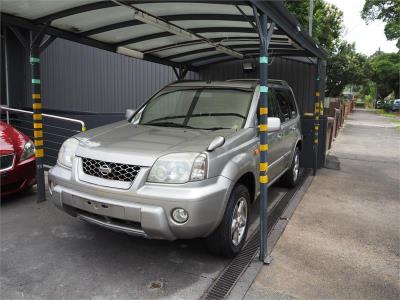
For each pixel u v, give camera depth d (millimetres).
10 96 11922
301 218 5156
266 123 3689
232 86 4820
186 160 3262
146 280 3379
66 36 5312
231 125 4289
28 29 4875
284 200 5910
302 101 8906
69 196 3551
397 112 37125
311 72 8758
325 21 20484
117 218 3309
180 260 3771
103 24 5059
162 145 3494
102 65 11641
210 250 3738
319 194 6406
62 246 4008
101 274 3463
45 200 5438
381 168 8727
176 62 8039
